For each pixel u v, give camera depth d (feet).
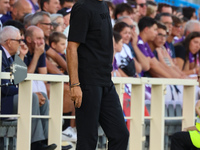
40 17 77.30
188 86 67.15
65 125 72.13
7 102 58.49
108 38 41.91
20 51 70.08
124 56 83.82
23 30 72.13
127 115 65.16
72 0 84.48
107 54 41.83
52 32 77.92
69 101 70.23
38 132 57.06
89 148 41.39
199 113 54.29
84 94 41.14
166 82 63.26
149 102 74.84
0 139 55.36
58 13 83.41
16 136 56.29
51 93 56.54
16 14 76.79
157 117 63.41
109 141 42.75
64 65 78.69
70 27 40.88
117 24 87.20
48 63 76.84
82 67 41.32
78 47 41.47
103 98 42.27
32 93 57.67
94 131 41.45
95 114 41.29
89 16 40.63
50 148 54.90
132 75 84.94
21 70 45.55
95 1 41.45
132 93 61.98
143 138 61.82
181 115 73.87
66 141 66.95
